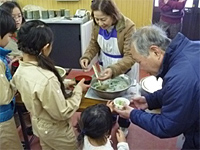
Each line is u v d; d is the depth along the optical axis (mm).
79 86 1285
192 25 4105
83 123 1098
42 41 1040
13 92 1279
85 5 3518
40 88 1042
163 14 3600
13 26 1221
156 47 932
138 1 3365
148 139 2057
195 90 825
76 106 1161
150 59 959
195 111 859
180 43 931
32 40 1026
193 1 3916
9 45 1694
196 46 923
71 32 3307
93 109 1114
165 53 921
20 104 1364
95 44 1845
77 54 3443
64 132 1273
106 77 1392
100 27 1689
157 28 995
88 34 3400
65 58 3510
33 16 3279
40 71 1075
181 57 899
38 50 1058
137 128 2203
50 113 1109
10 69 1439
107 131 1114
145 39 937
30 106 1140
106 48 1745
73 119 1954
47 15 3344
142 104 1271
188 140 1004
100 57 1925
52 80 1068
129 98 1332
